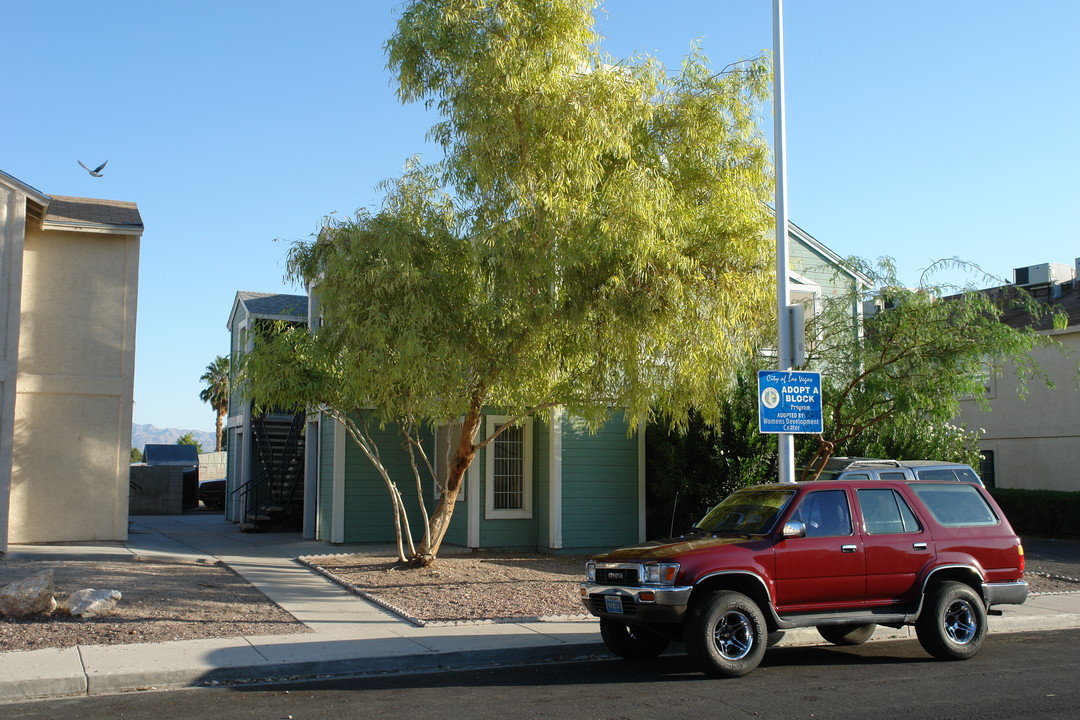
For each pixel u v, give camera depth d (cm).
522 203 1359
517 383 1403
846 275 1594
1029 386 2550
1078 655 975
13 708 760
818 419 1175
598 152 1329
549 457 1850
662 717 712
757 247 1379
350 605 1239
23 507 1816
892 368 1513
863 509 945
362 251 1311
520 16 1348
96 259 1916
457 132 1419
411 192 1395
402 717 718
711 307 1316
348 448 1955
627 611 887
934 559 947
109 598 1112
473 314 1359
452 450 1928
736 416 1788
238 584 1391
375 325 1248
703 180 1434
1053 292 2783
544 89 1334
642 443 1909
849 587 911
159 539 2058
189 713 738
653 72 1450
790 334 1187
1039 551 2002
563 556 1798
